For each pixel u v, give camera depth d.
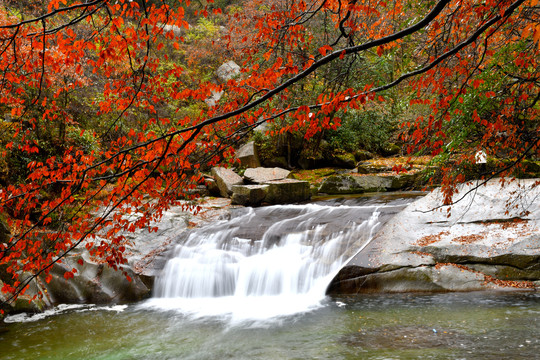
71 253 7.97
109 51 2.37
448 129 4.37
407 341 4.50
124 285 7.48
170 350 4.97
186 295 7.53
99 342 5.34
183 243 8.76
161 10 2.28
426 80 3.09
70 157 2.63
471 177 5.18
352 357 4.21
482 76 3.87
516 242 6.54
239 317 6.12
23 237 2.72
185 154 2.79
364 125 16.00
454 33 3.50
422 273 6.53
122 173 2.50
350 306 6.08
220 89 3.05
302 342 4.84
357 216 9.02
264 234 8.76
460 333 4.58
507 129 4.01
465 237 6.96
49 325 6.06
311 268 7.36
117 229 2.95
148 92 3.02
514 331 4.50
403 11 4.04
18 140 9.83
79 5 2.16
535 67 4.00
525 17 3.15
